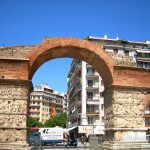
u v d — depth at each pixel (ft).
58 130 227.81
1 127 102.32
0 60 106.63
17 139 102.53
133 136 112.27
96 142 155.63
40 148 135.13
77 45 114.73
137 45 304.50
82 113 263.90
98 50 116.26
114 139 110.83
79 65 283.79
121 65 117.80
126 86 115.14
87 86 271.28
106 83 125.49
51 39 113.29
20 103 105.29
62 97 615.57
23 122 104.17
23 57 109.40
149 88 118.01
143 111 115.96
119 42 290.35
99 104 268.82
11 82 106.01
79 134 255.29
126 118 113.29
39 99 523.29
